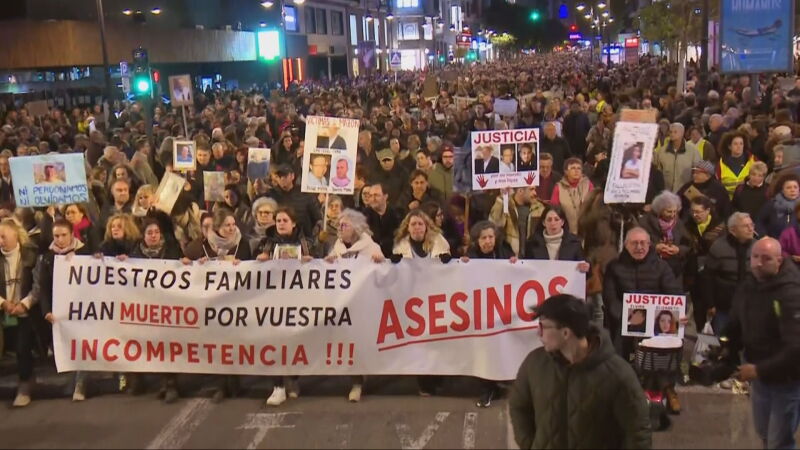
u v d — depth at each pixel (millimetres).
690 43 36125
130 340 7797
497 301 7418
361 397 7730
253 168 12047
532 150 8016
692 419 6934
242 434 6957
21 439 7020
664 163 11211
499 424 6988
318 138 8617
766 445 5387
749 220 7379
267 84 47938
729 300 7477
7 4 32875
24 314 7809
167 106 29469
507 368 7391
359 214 7902
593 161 13352
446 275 7480
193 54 43469
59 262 7809
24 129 18141
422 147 13922
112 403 7824
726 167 10516
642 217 8453
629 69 48094
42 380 8547
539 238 7723
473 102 23625
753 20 16391
